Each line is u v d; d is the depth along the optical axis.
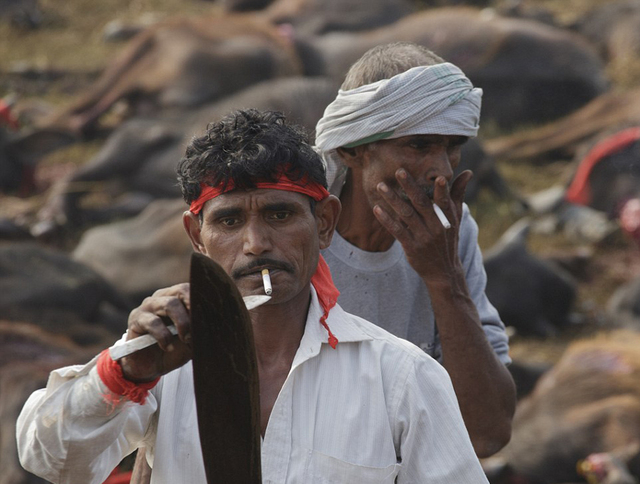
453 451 6.64
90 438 6.07
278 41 37.56
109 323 24.52
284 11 45.66
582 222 31.25
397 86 8.35
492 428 8.76
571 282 26.81
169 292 5.90
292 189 6.57
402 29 40.72
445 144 8.60
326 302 6.97
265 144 6.50
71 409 6.03
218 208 6.57
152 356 5.94
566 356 20.97
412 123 8.35
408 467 6.71
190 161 6.72
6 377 17.66
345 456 6.51
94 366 6.09
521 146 37.03
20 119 37.50
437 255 8.53
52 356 19.52
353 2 45.31
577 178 30.44
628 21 45.62
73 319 23.64
